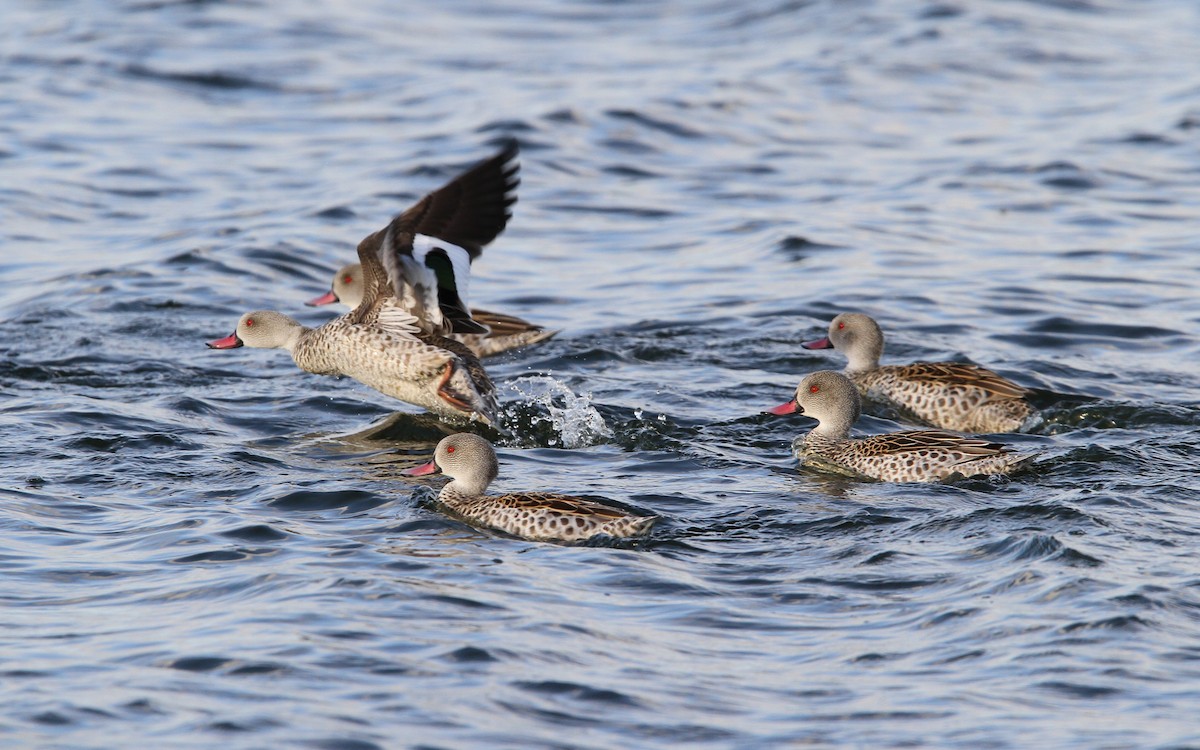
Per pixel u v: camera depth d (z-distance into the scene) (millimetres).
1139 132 29906
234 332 16641
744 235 24109
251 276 21797
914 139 30125
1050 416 15531
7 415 15203
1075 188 26531
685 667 9164
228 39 37312
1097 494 12531
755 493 13039
